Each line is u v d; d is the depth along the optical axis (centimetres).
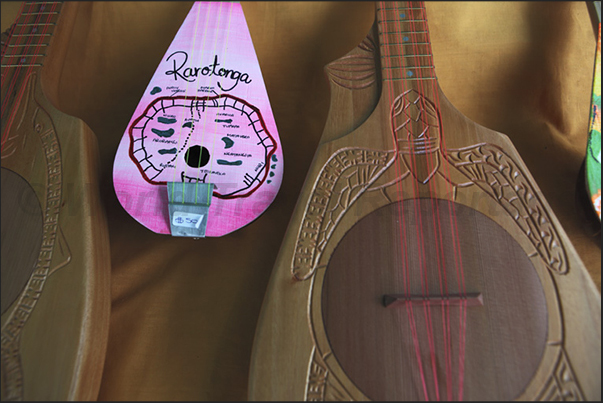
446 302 37
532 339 36
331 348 36
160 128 45
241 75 48
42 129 44
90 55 56
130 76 55
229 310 44
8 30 52
